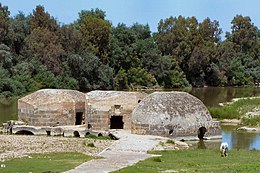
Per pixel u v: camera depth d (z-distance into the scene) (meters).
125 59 172.75
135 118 61.59
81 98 70.00
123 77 166.88
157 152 46.59
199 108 63.50
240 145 57.62
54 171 33.94
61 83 141.62
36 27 155.25
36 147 48.00
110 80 158.38
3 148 47.00
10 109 96.19
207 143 59.50
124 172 33.62
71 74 147.00
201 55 190.25
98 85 153.50
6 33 141.88
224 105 98.75
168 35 193.00
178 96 63.88
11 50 144.25
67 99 68.50
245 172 33.69
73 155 43.16
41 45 145.00
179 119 61.25
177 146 52.72
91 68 150.38
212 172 34.03
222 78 196.00
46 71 140.62
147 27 190.00
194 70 193.75
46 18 158.50
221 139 62.97
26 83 133.50
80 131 62.00
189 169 35.66
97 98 65.50
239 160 41.38
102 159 40.47
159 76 178.75
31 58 144.00
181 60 190.38
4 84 125.94
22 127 64.12
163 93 63.88
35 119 66.75
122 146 49.28
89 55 152.38
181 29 193.25
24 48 147.50
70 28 155.12
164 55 189.25
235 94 150.38
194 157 43.38
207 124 62.78
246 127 73.94
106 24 165.38
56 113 67.38
